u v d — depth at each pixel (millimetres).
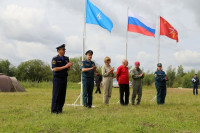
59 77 6902
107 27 9617
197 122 6180
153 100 12078
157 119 6168
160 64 9945
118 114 6691
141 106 9086
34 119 6000
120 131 4797
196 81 19703
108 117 6121
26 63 74562
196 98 14352
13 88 19250
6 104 9430
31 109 7773
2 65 73938
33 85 28562
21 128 4914
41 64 76938
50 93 16641
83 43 9602
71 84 32281
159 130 5145
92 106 8812
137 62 9812
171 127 5449
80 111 7277
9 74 75062
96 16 9570
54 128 4992
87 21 9633
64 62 6988
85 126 5195
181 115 7090
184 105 9766
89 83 8078
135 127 5082
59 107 7020
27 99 11680
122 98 9391
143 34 11539
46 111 7383
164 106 9227
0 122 5605
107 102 9133
